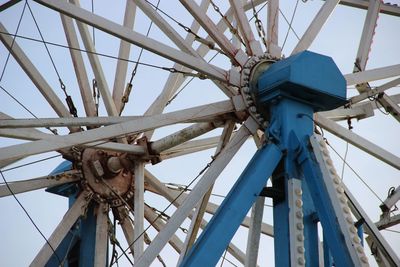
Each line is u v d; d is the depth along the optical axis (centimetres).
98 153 2281
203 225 2306
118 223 2314
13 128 1850
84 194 2262
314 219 1783
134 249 2066
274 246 1780
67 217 2223
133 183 2311
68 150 2256
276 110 1862
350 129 2183
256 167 1775
